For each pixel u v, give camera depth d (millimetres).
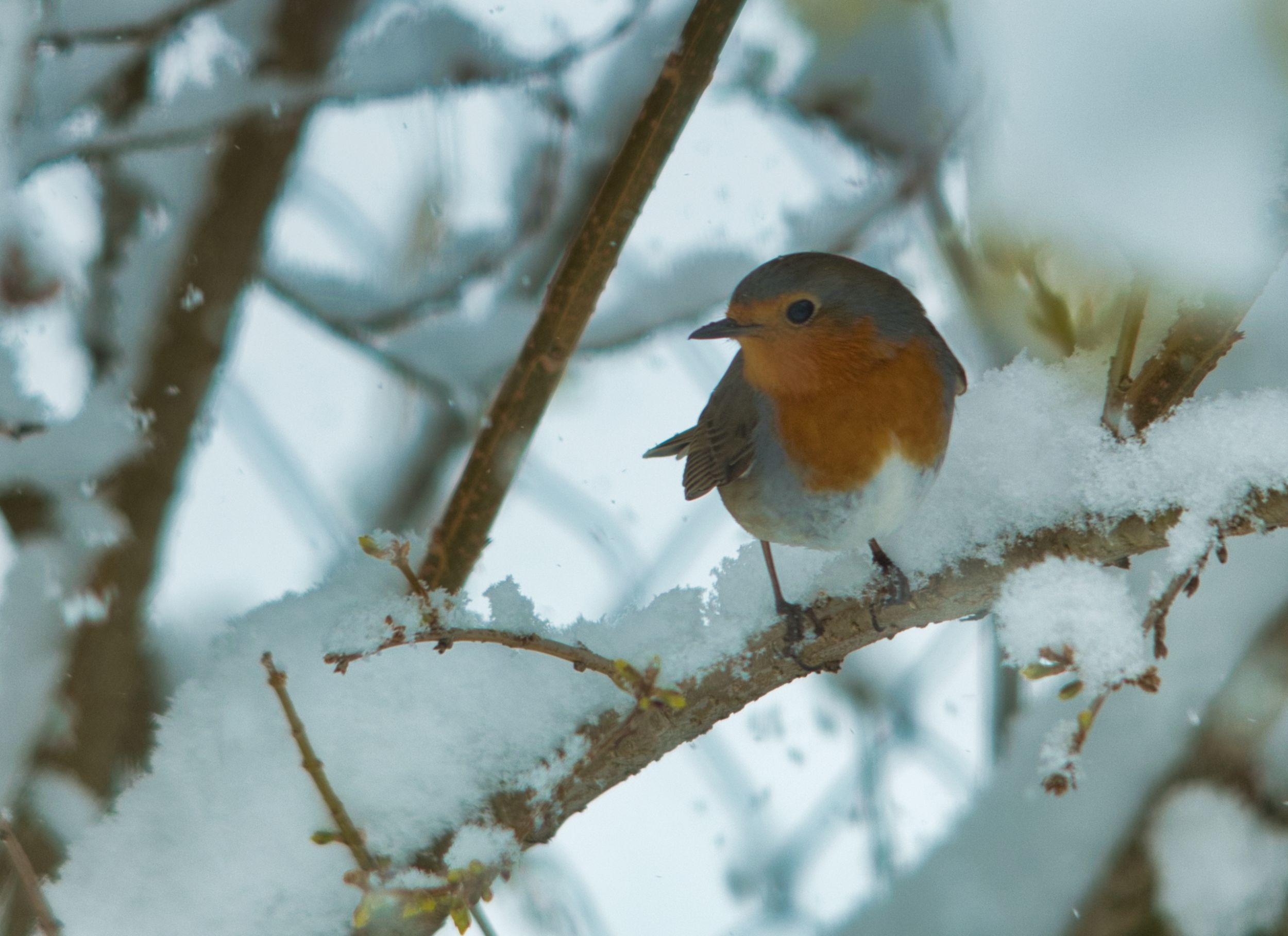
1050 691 5266
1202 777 5113
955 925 5145
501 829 5047
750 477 5133
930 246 5301
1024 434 5070
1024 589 5008
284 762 5059
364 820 5051
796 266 5125
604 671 5023
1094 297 5086
